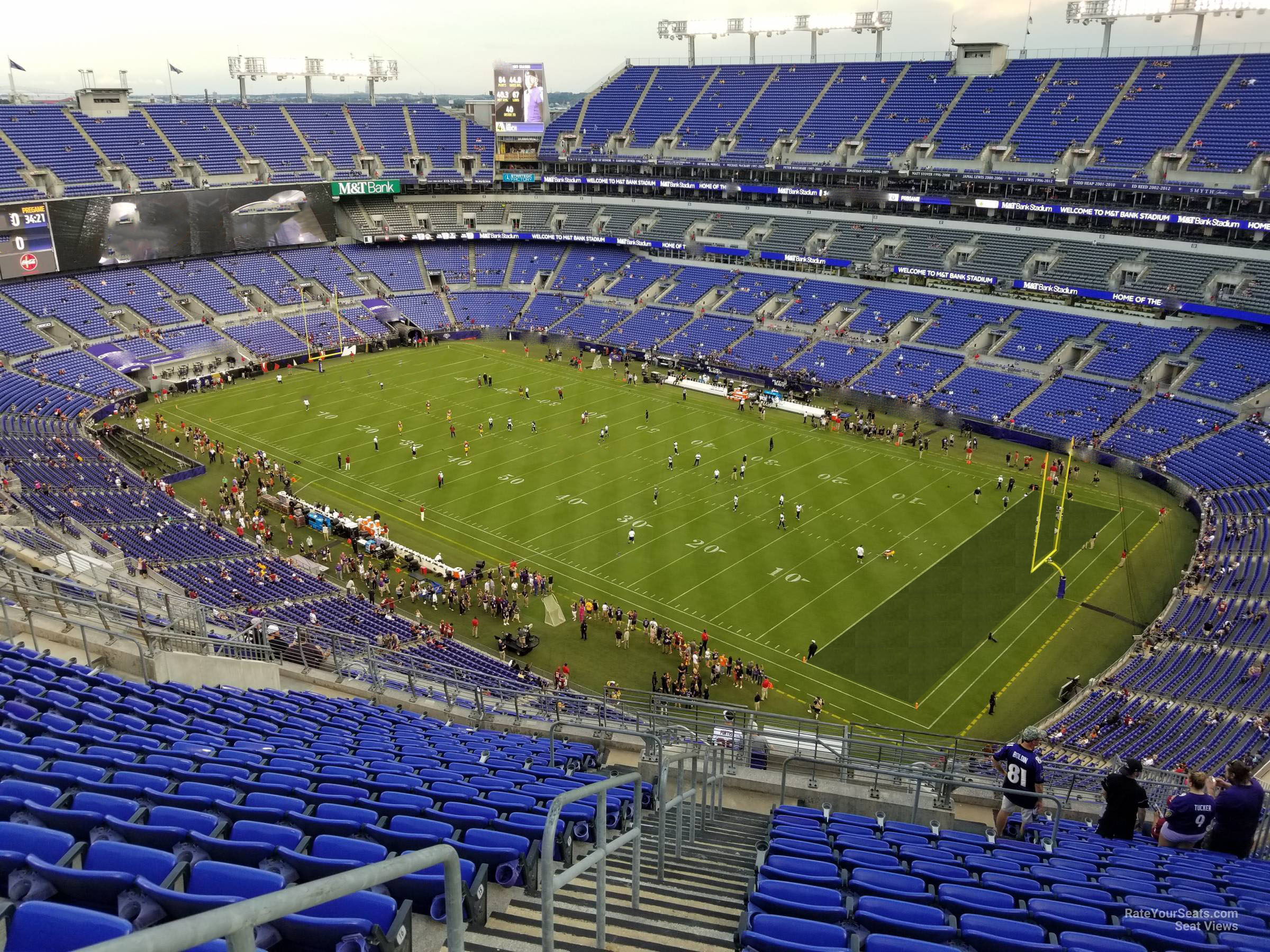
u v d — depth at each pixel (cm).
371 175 9919
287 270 9269
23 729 1303
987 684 3831
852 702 3700
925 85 8762
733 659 3959
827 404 7419
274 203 9181
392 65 10981
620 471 5975
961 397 7069
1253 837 1523
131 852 775
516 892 1008
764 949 784
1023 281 7506
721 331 8562
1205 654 3781
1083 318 7281
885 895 980
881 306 8188
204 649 2334
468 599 4391
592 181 10150
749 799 1920
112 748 1234
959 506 5519
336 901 753
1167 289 6800
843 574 4694
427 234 10075
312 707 2005
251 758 1300
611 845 906
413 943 845
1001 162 7806
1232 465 5591
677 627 4228
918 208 8375
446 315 9425
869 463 6188
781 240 8988
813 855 1130
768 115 9394
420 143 10394
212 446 6147
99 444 6050
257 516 5166
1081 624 4278
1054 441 6438
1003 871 1149
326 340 8619
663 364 8425
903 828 1444
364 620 3953
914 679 3853
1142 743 3194
